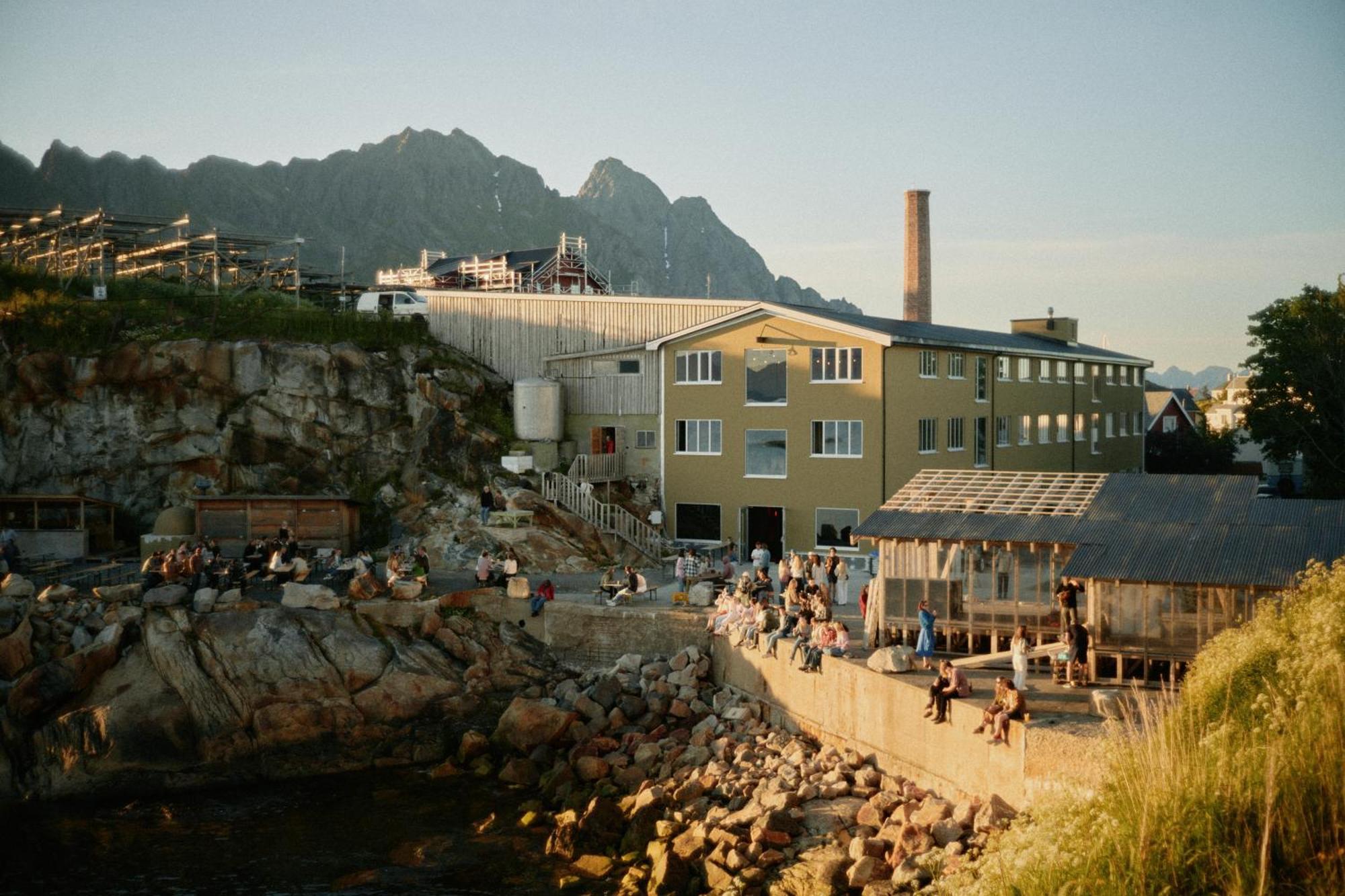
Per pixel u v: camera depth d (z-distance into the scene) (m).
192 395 53.97
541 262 90.88
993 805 24.05
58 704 34.25
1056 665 28.17
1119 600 27.61
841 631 31.98
